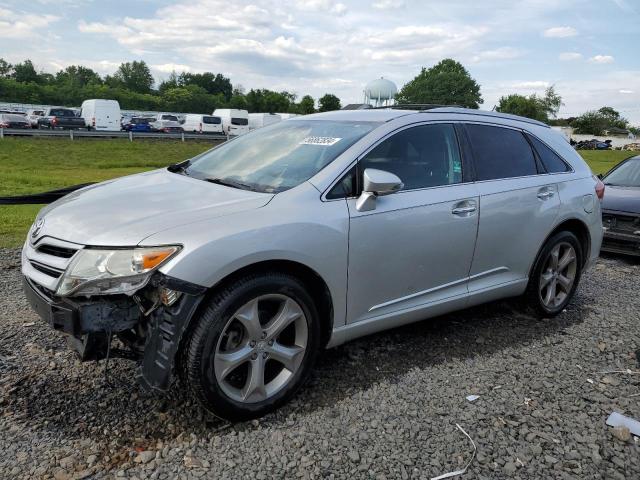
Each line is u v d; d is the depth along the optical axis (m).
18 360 3.49
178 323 2.65
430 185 3.73
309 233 3.04
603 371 3.74
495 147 4.25
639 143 73.44
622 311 5.03
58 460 2.56
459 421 3.03
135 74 125.81
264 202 3.07
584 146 68.38
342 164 3.36
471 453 2.76
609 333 4.45
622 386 3.54
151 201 3.15
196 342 2.71
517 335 4.30
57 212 3.18
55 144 30.69
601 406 3.27
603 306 5.16
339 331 3.35
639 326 4.64
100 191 3.48
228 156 4.04
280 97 102.44
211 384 2.77
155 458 2.61
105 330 2.68
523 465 2.69
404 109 4.15
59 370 3.38
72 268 2.70
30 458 2.56
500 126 4.38
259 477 2.51
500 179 4.17
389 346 3.96
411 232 3.53
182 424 2.89
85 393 3.14
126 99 96.94
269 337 2.98
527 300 4.60
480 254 4.02
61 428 2.80
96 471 2.49
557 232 4.62
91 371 3.38
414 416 3.06
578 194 4.70
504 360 3.83
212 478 2.48
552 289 4.65
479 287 4.12
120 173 22.28
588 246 4.92
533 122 4.77
